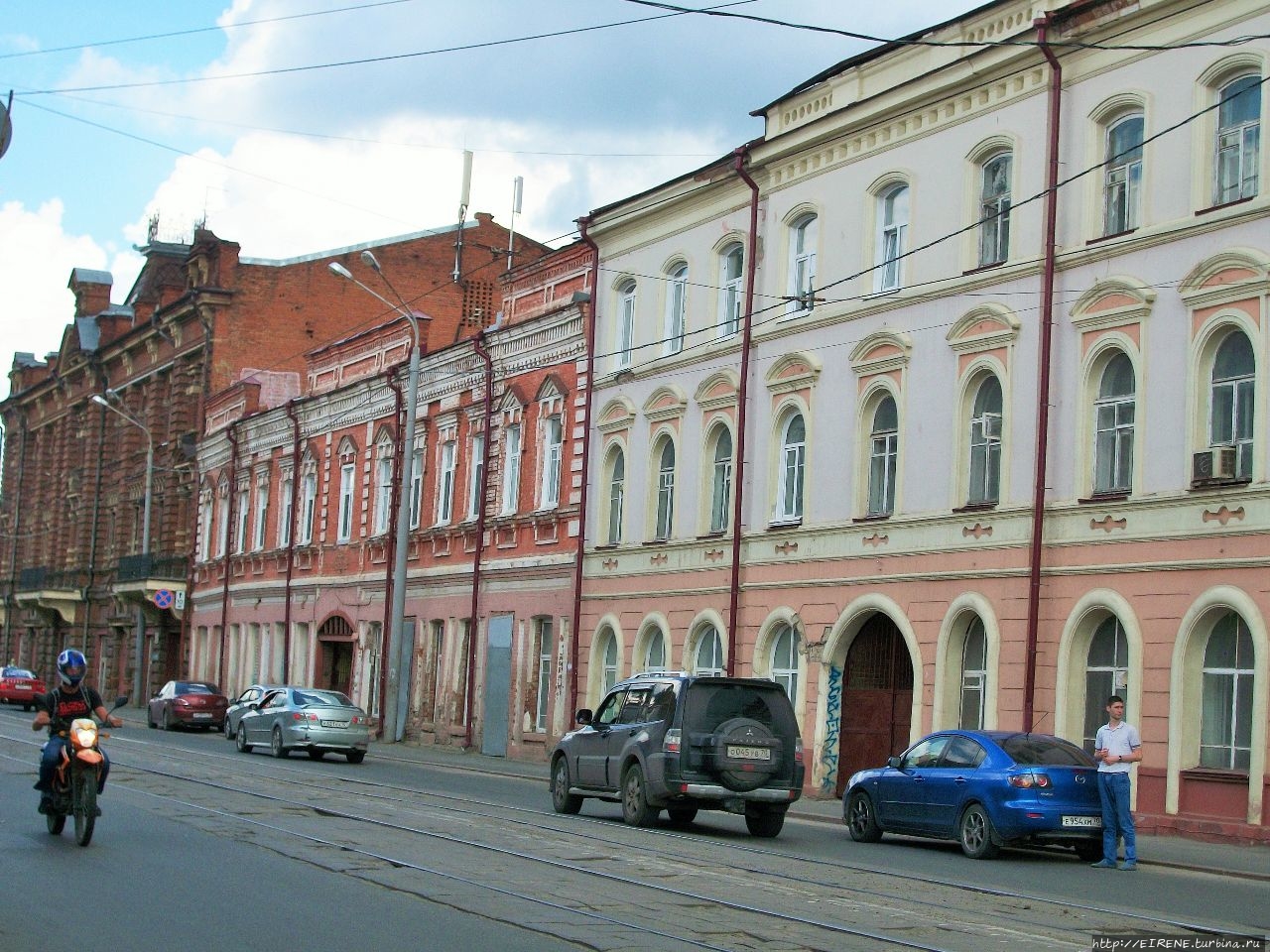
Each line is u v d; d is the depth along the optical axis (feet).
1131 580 79.66
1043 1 88.12
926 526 93.09
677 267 122.01
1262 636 72.79
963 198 92.84
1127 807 64.59
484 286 204.64
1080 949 41.70
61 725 59.11
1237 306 75.82
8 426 320.09
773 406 108.17
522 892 48.60
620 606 124.16
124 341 248.11
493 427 146.61
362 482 174.19
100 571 256.11
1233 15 77.61
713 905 47.39
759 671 106.63
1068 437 84.28
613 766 76.02
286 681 186.29
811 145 105.91
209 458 217.36
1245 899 54.90
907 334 96.22
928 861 64.59
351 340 181.27
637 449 123.95
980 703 89.56
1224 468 75.36
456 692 148.56
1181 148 79.66
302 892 47.01
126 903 44.01
